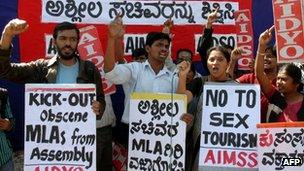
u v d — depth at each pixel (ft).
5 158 17.03
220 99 15.96
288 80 15.97
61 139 15.72
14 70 15.85
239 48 19.72
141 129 16.17
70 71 16.33
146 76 17.10
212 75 16.57
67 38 15.87
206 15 21.66
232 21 21.71
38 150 15.72
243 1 21.76
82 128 15.72
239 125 15.79
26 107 15.75
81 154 15.71
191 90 17.30
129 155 16.24
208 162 15.85
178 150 15.93
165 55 17.08
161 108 16.06
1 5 20.98
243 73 20.51
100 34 21.31
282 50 17.17
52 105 15.76
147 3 21.49
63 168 15.71
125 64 17.19
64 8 21.17
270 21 21.88
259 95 15.74
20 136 21.34
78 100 15.76
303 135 15.26
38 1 21.11
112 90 18.74
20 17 21.03
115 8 21.38
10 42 15.31
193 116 16.71
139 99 16.21
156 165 16.05
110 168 18.52
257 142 15.55
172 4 21.57
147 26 21.50
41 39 21.11
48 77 16.14
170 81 17.17
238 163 15.71
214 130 15.90
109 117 18.44
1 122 16.72
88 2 21.27
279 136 15.37
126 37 21.44
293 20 17.03
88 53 18.94
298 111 16.03
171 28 20.72
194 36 21.66
